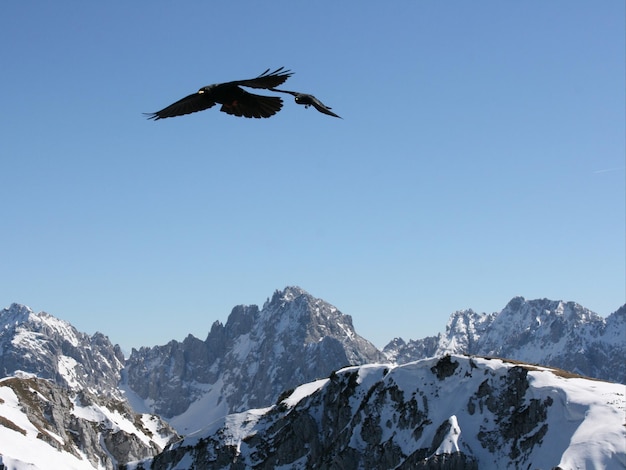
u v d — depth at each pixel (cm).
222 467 19425
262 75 1143
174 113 1202
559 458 13050
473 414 15800
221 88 1160
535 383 15375
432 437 15700
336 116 1137
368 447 17050
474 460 14662
